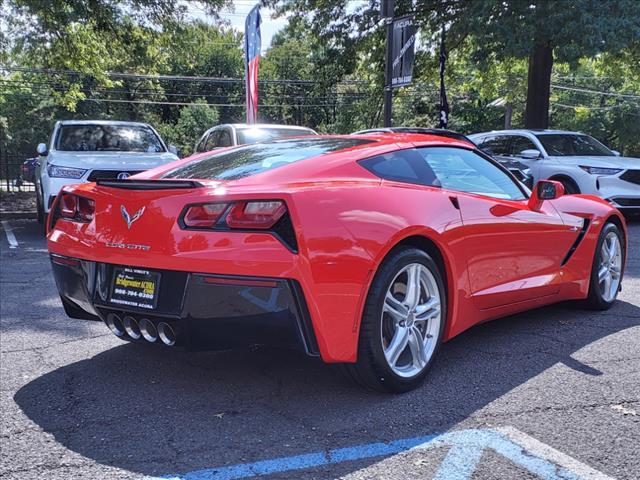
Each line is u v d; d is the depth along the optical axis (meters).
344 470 2.50
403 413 3.05
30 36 14.40
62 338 4.39
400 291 3.33
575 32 12.77
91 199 3.45
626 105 50.28
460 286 3.66
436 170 3.87
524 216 4.22
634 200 10.15
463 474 2.46
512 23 13.57
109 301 3.27
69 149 9.88
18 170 21.06
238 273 2.86
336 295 2.92
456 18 17.27
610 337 4.32
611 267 5.15
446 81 22.50
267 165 3.56
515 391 3.33
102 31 15.42
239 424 2.95
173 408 3.14
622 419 2.96
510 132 11.81
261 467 2.53
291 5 19.61
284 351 4.00
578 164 10.29
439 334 3.52
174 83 65.75
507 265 4.09
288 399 3.24
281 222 2.88
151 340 3.19
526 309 4.45
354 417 3.01
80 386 3.46
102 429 2.91
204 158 4.14
